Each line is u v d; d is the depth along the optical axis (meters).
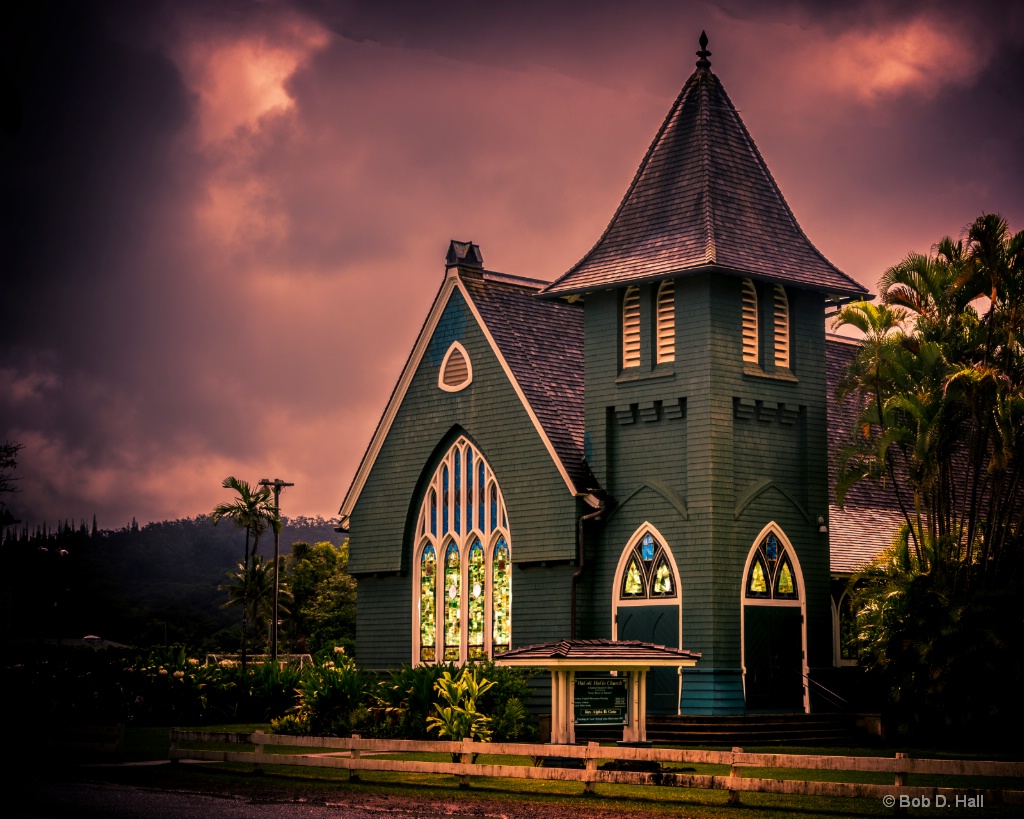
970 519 34.72
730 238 37.03
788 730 34.62
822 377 38.81
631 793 24.72
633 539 37.00
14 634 72.00
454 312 41.72
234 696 45.66
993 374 33.44
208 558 150.62
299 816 21.67
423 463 41.84
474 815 21.84
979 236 34.84
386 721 34.06
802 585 37.22
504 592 39.53
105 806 22.81
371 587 43.34
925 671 34.06
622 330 38.34
